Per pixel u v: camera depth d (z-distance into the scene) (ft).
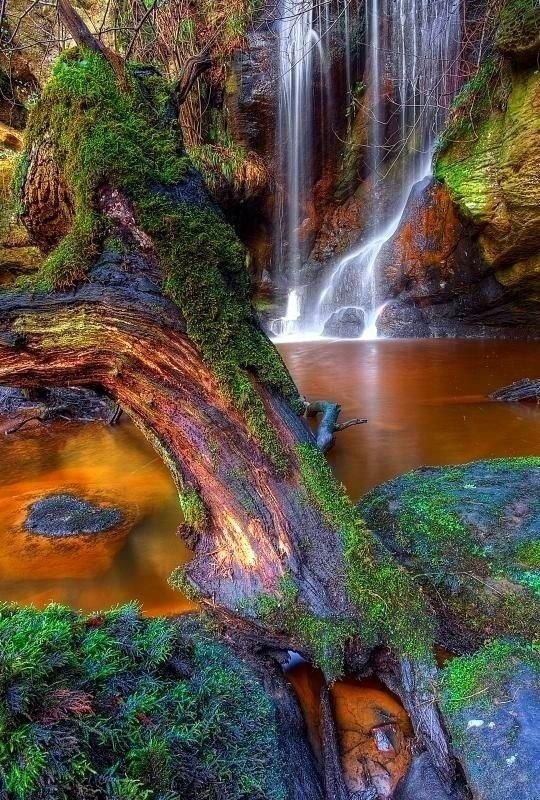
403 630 5.57
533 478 8.50
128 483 12.39
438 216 29.53
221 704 4.90
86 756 3.67
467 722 4.51
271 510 6.46
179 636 5.56
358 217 40.65
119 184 6.73
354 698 5.88
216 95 33.73
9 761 3.45
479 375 21.72
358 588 5.83
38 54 27.35
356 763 5.19
